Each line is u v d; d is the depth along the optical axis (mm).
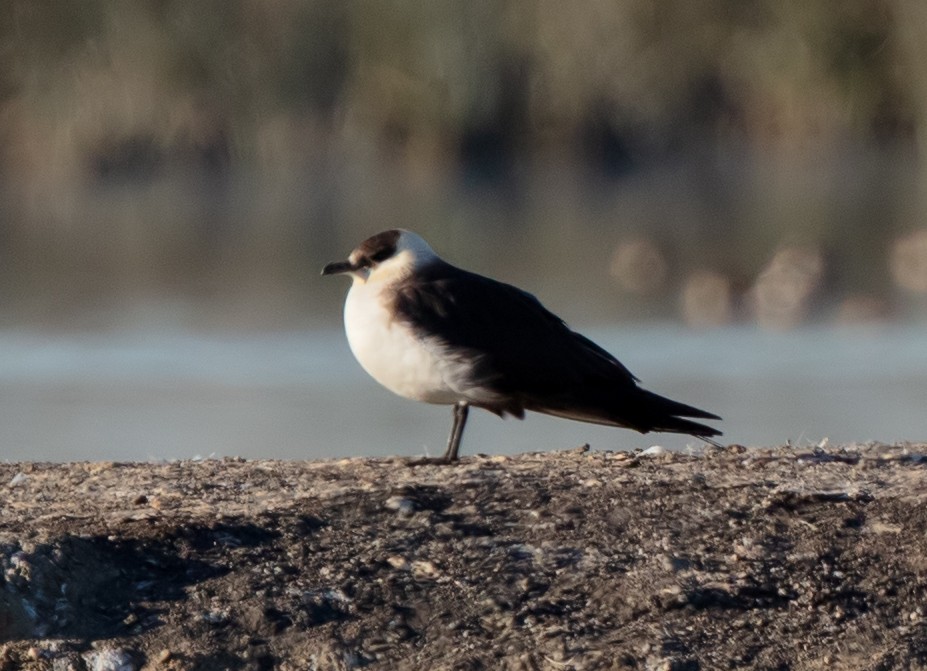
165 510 7605
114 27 33656
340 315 21828
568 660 6664
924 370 18688
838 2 37375
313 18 34750
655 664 6633
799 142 39375
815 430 15453
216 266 25766
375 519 7461
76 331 20781
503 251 28172
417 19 34969
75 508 7676
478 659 6688
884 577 7078
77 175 33688
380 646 6770
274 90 34531
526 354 7859
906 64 36844
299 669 6680
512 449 14625
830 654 6719
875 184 36156
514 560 7188
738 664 6664
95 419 16141
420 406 16703
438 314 7848
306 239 28609
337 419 16031
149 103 33969
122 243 28094
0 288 23844
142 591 6988
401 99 35312
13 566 6898
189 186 34312
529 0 35781
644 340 21078
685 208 33500
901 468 8141
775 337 21297
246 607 6914
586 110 36812
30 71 33469
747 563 7156
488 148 36125
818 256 24812
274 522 7418
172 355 19484
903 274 25391
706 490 7715
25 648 6672
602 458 8336
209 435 15359
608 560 7184
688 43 37656
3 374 18438
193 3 33906
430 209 33031
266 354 19438
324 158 35094
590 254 27812
